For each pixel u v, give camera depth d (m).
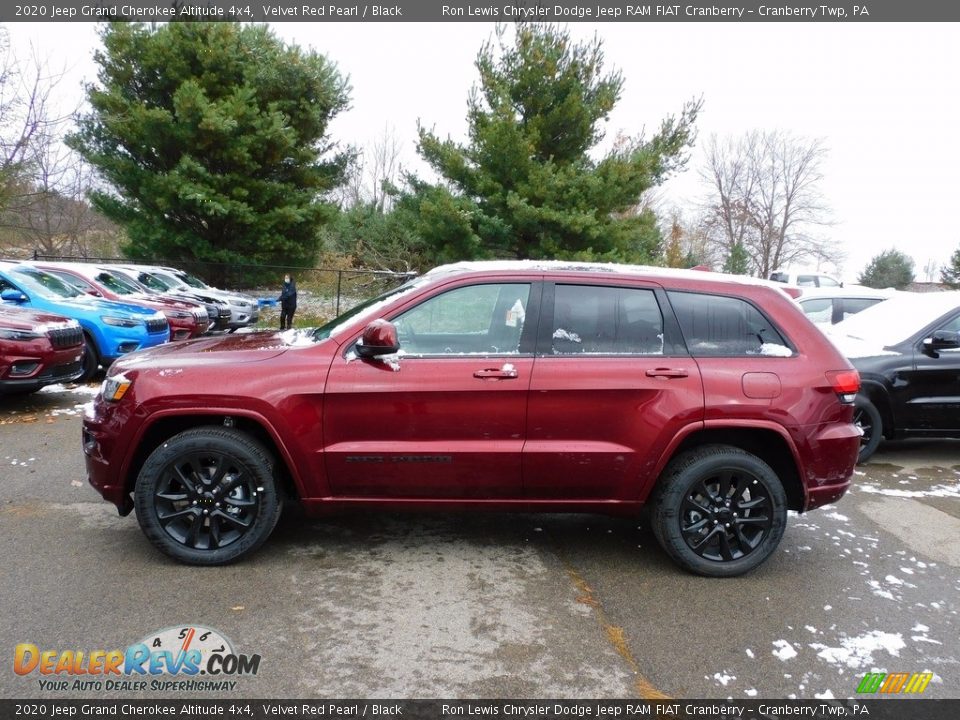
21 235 27.52
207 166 19.08
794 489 3.96
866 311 7.64
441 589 3.60
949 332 6.31
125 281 13.09
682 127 18.34
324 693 2.68
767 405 3.71
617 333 3.83
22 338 7.01
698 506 3.81
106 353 9.32
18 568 3.66
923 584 3.87
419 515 4.73
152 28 18.44
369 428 3.69
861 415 6.42
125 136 17.88
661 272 4.04
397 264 25.25
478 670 2.87
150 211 19.28
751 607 3.51
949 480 6.05
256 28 19.77
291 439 3.65
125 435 3.67
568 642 3.11
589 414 3.71
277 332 4.51
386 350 3.57
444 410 3.68
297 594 3.48
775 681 2.86
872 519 4.96
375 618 3.27
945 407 6.34
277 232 20.19
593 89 18.44
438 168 18.53
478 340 3.90
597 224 17.38
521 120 18.47
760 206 52.31
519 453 3.70
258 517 3.72
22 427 6.89
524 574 3.83
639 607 3.48
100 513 4.52
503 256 18.41
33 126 18.53
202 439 3.65
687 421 3.69
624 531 4.56
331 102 20.77
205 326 12.33
